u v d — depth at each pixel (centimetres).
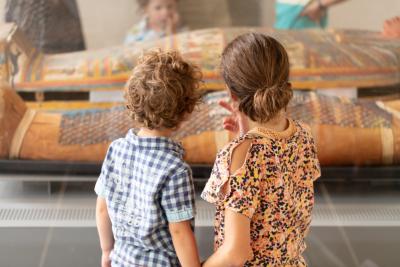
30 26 205
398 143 194
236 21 219
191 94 103
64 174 196
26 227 174
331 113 195
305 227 106
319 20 218
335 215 186
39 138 194
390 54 205
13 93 195
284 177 96
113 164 106
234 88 95
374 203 193
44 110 197
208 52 201
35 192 195
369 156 195
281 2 218
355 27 216
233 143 96
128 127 194
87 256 165
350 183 204
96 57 205
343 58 203
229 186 94
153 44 210
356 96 202
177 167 98
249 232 94
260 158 94
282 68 93
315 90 200
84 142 194
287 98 94
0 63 197
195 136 191
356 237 175
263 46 92
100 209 114
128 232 103
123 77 198
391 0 212
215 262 94
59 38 208
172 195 97
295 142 99
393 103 202
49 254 165
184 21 219
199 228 171
